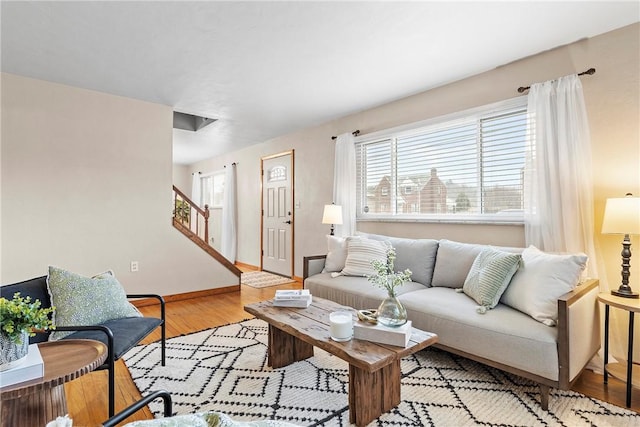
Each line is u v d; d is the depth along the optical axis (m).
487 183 3.01
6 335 1.12
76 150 3.35
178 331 2.94
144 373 2.13
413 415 1.70
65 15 2.13
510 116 2.87
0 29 2.29
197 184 7.92
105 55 2.68
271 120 4.50
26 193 3.10
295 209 5.15
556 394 1.89
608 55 2.33
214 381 2.04
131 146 3.66
